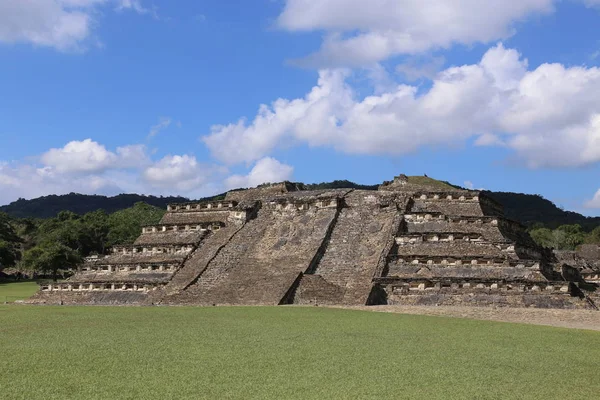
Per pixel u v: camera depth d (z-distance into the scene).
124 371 17.36
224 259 48.75
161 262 50.47
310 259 45.50
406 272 42.88
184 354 19.97
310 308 36.12
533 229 147.75
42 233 117.56
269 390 15.37
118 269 52.38
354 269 44.22
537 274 40.81
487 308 35.12
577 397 15.34
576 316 32.22
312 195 56.47
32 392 15.02
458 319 30.98
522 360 19.94
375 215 50.97
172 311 35.06
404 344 22.47
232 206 59.28
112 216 115.12
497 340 24.02
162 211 116.56
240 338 23.50
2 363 18.42
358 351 20.83
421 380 16.72
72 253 88.50
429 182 70.44
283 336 24.11
